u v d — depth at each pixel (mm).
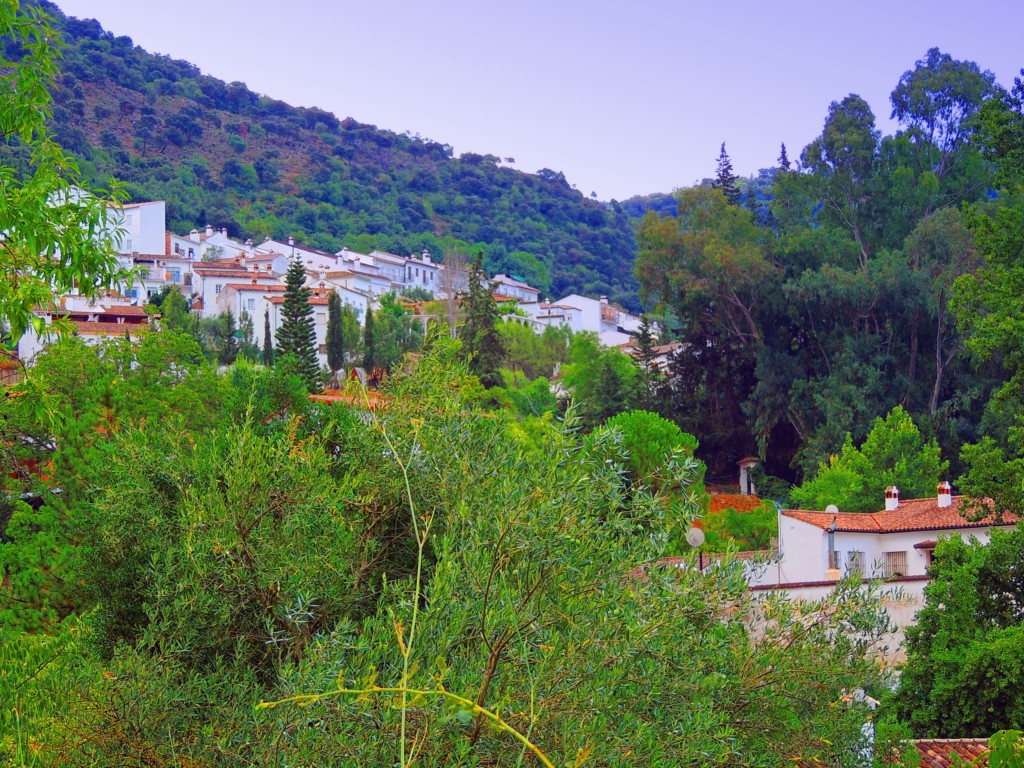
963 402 65375
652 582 6477
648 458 36188
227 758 6574
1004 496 21172
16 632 12633
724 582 6809
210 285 123688
